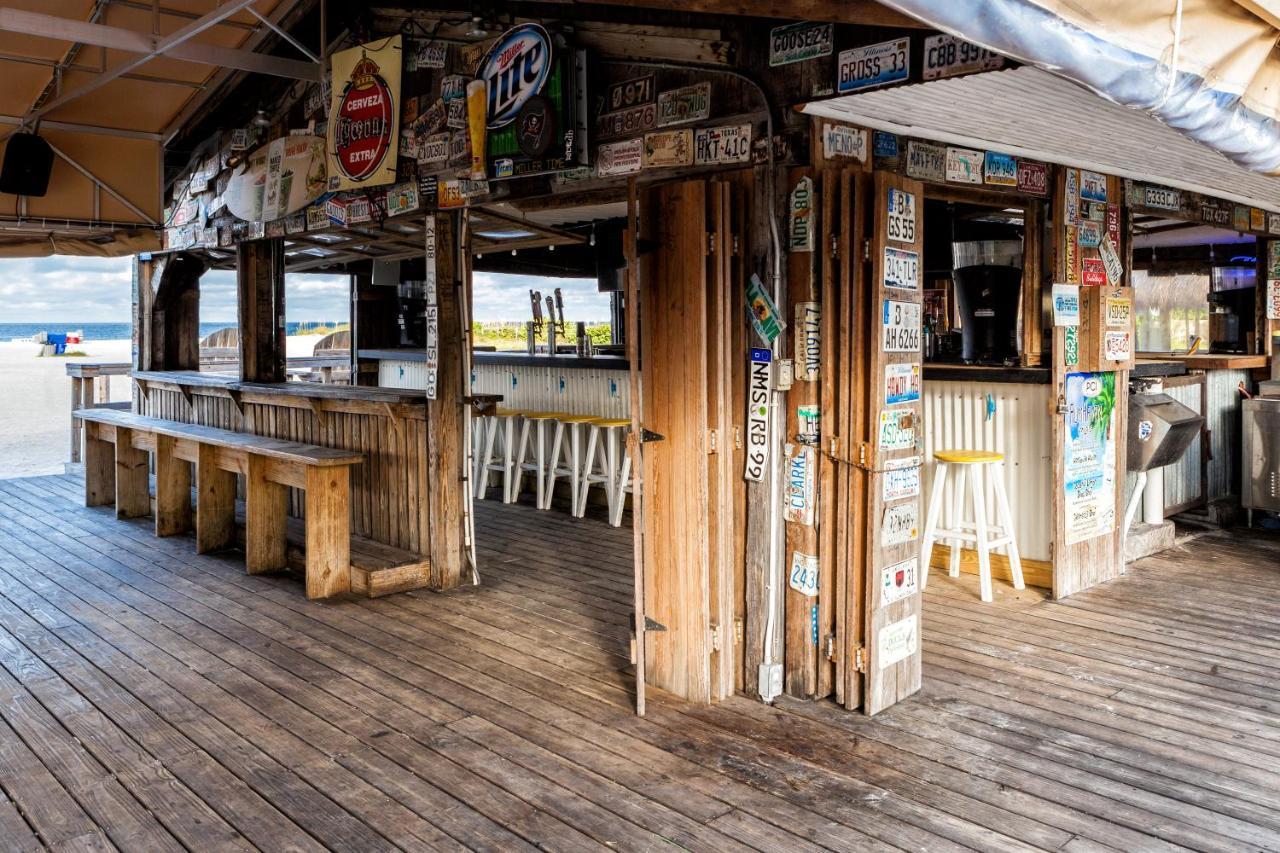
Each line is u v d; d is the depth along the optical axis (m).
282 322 7.51
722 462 3.70
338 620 4.85
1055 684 3.92
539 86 4.34
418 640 4.53
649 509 3.87
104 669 4.14
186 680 4.01
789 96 3.49
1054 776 3.11
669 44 3.89
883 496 3.56
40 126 6.71
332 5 5.85
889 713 3.63
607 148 4.21
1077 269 5.25
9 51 5.80
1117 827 2.79
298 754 3.30
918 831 2.76
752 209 3.67
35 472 10.09
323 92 5.93
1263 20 2.24
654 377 3.79
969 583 5.45
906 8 1.78
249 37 6.18
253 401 7.39
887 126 3.96
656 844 2.70
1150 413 5.74
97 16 5.64
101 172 7.01
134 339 9.16
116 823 2.85
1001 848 2.67
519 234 6.70
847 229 3.53
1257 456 6.73
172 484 6.86
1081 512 5.29
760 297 3.65
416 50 5.30
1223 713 3.62
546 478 8.14
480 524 7.27
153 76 6.45
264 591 5.39
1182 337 10.09
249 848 2.71
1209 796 2.98
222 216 7.24
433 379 5.37
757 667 3.80
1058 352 5.05
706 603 3.71
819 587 3.73
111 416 7.50
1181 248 8.82
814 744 3.36
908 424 3.68
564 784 3.07
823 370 3.63
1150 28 2.03
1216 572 5.70
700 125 3.82
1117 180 5.54
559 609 5.04
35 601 5.19
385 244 7.58
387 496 5.95
